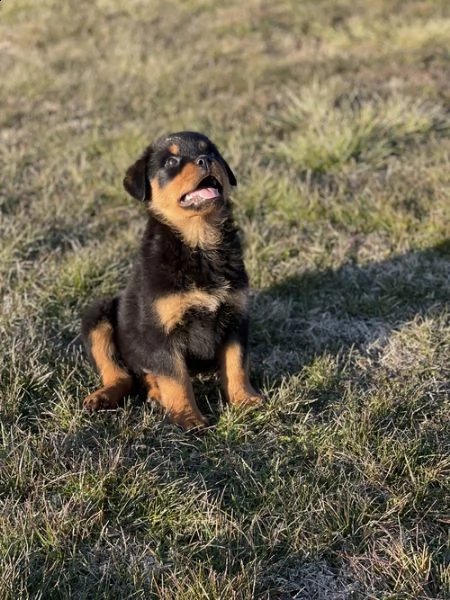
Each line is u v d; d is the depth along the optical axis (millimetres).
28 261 1435
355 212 1562
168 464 987
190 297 1056
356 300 1323
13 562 843
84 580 849
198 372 1151
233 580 829
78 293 1348
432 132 1906
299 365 1181
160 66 2559
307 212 1578
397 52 2574
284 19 3098
